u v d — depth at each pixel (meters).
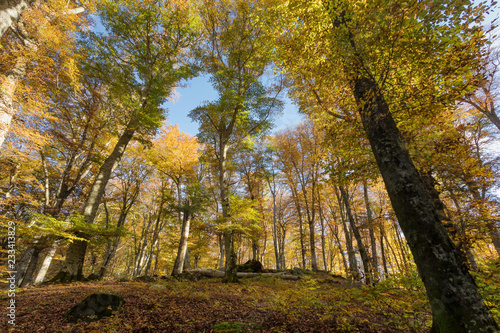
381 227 12.01
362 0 3.83
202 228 14.05
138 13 12.28
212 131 11.93
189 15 13.55
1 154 7.92
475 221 4.95
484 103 9.04
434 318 2.45
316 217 22.72
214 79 11.59
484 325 2.04
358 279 4.45
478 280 3.10
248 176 20.59
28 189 12.27
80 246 8.70
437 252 2.44
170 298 5.86
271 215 25.17
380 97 3.73
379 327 3.51
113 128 12.28
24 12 6.63
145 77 12.14
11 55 6.61
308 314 4.35
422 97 4.33
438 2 2.79
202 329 3.85
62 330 3.77
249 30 11.39
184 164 15.20
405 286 3.79
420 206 2.71
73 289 6.65
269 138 20.53
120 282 8.97
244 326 3.59
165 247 20.16
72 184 11.82
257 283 9.42
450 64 3.80
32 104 7.27
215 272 12.91
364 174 6.01
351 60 3.91
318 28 5.02
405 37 3.44
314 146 16.81
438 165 5.58
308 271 15.75
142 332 3.77
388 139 3.33
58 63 8.09
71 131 10.84
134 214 22.22
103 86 11.12
